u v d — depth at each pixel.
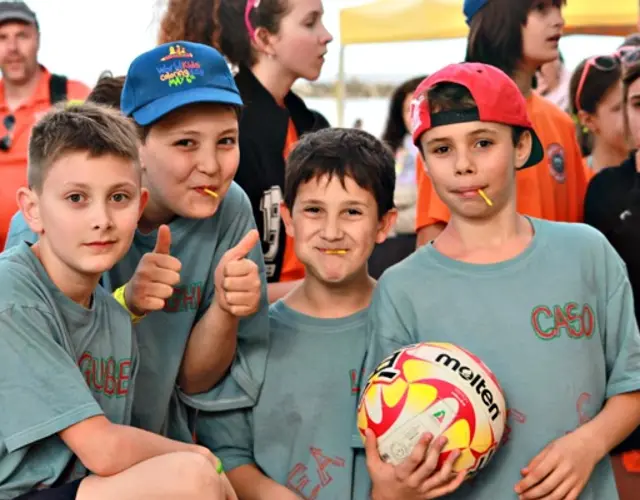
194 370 2.08
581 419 1.87
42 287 1.74
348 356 2.08
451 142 1.91
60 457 1.76
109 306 1.87
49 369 1.69
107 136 1.73
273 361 2.10
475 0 2.77
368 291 2.16
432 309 1.94
